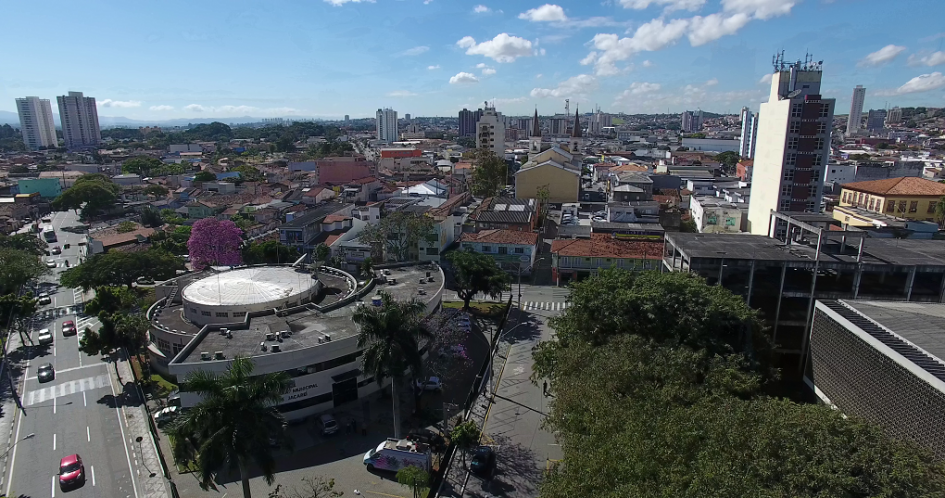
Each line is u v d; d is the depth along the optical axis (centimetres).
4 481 4244
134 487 4166
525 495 3947
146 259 8569
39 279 9531
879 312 3966
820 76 9094
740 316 4138
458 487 4041
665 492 2370
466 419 4934
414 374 4431
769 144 9206
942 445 2839
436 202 12719
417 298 6331
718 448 2586
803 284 5088
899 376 3259
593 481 2656
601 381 3447
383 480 4141
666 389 3222
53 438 4828
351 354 5234
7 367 6284
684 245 5619
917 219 9206
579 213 12106
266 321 5709
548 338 6731
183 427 3241
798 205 8825
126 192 16512
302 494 3972
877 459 2309
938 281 4862
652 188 13838
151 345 6128
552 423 3747
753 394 3572
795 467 2356
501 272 7488
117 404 5425
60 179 17850
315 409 5078
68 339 7125
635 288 4544
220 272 7581
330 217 11019
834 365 4081
